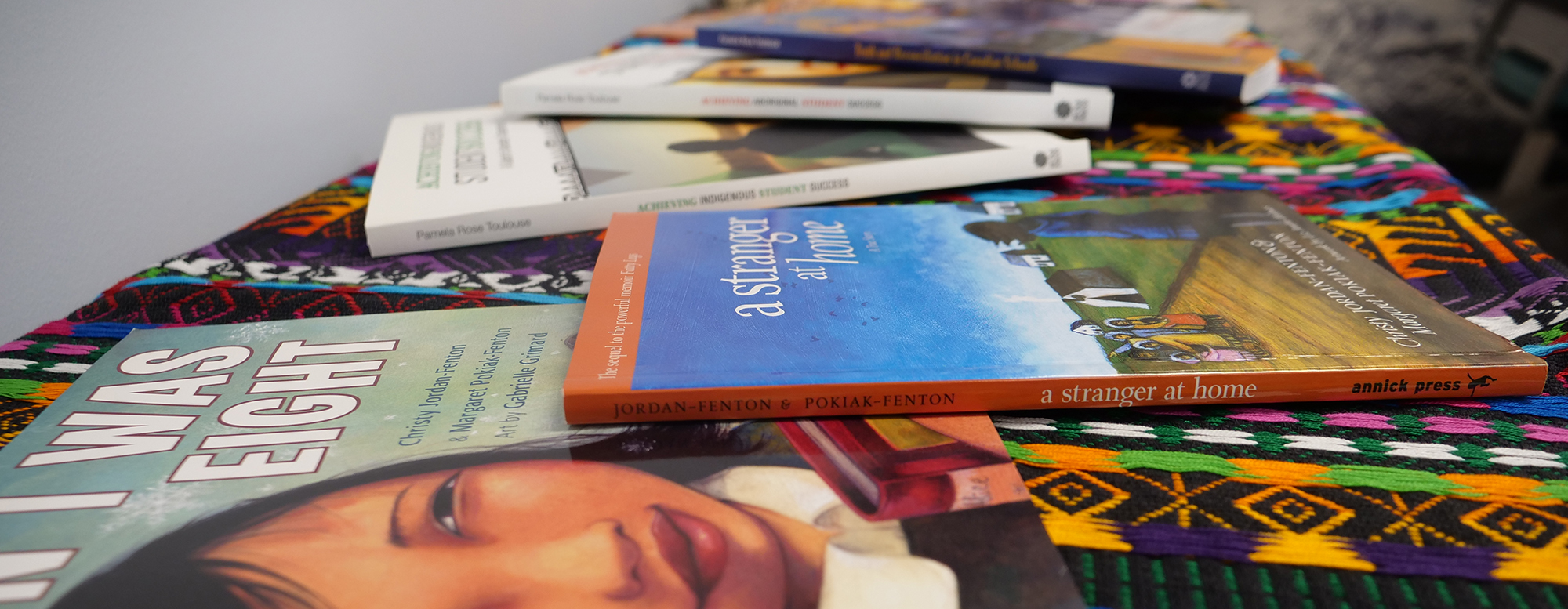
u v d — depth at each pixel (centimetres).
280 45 82
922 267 43
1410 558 27
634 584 26
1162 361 34
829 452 32
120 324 44
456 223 53
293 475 30
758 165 60
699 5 152
